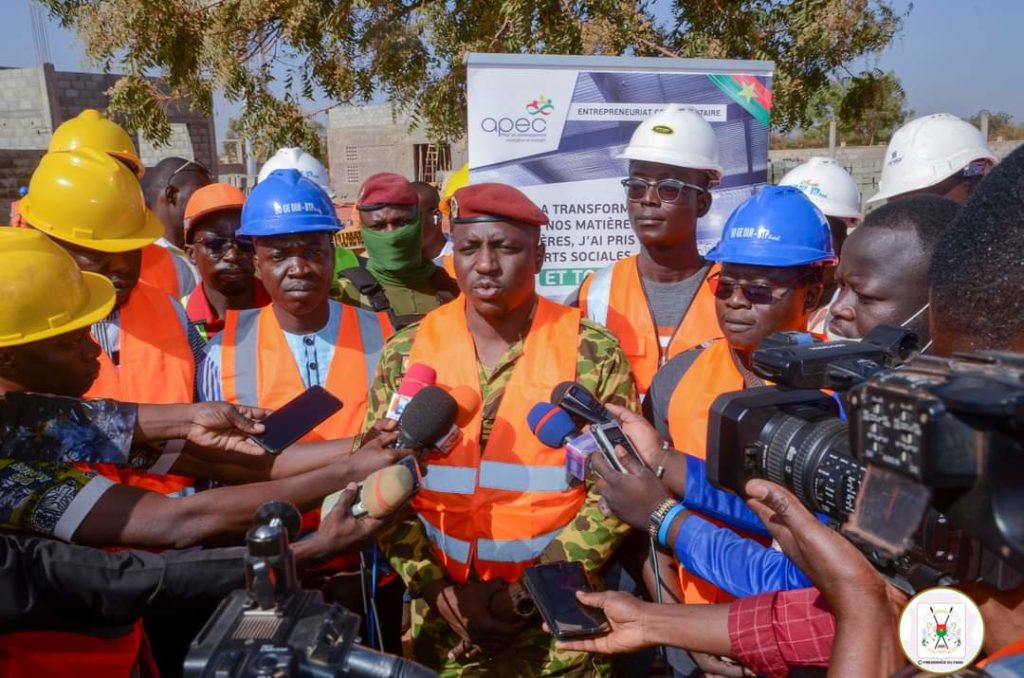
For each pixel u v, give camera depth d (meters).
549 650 2.48
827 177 4.52
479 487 2.52
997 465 0.89
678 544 2.05
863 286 2.14
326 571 3.03
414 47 8.30
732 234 2.60
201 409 2.29
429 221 5.59
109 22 7.95
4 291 1.91
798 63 7.75
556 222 4.29
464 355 2.61
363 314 3.36
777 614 1.75
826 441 1.42
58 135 4.32
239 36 8.16
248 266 4.09
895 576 1.40
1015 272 1.03
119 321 3.11
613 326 3.56
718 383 2.66
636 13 7.32
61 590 1.75
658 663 3.31
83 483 1.94
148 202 5.23
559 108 4.21
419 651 2.62
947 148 3.64
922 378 0.98
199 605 1.89
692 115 3.51
